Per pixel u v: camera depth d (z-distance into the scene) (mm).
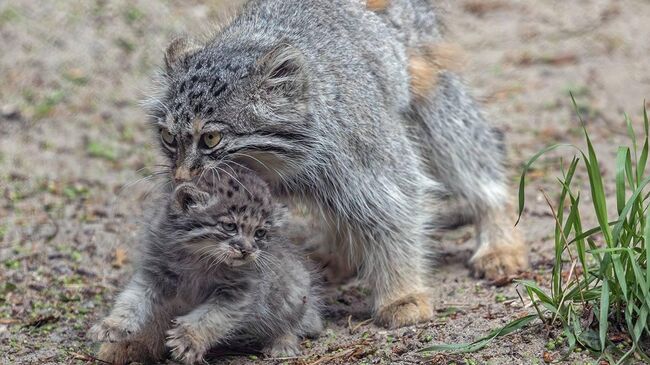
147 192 16891
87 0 25031
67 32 23938
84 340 12969
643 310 10625
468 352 11242
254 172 12266
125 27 24219
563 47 24234
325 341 12688
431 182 14578
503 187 16031
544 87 22281
